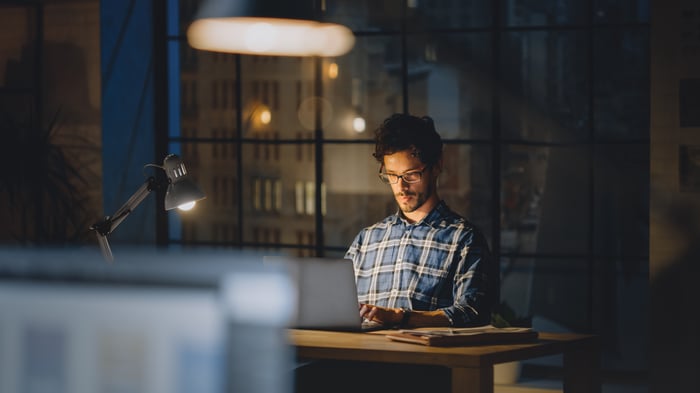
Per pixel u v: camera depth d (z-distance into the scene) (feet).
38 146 16.92
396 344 7.89
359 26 66.64
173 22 17.51
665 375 12.71
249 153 74.95
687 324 12.61
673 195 12.65
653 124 12.70
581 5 50.85
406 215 10.15
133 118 16.96
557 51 50.88
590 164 17.01
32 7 17.06
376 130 10.19
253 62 73.31
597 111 45.34
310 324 8.70
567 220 45.55
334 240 71.20
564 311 46.68
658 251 12.73
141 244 16.96
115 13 16.79
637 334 34.78
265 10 7.88
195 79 73.67
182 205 9.93
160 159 17.30
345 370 9.20
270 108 73.77
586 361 8.84
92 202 16.87
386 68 67.26
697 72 12.55
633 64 42.86
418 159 9.92
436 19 63.57
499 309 13.89
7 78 17.21
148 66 17.13
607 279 36.17
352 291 8.66
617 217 34.04
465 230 9.84
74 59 16.92
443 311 9.06
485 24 60.80
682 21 12.56
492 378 7.54
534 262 47.78
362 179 70.23
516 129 54.19
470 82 62.44
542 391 15.97
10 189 16.93
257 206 75.36
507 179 54.90
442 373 9.33
